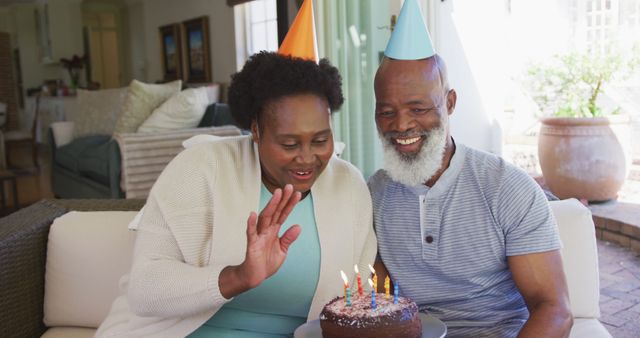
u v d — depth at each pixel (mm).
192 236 1274
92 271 1685
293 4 3594
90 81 10312
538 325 1205
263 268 1084
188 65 7629
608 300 2846
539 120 4199
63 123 5574
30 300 1704
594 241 1505
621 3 4633
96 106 5340
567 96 4188
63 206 1906
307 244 1349
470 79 4961
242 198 1312
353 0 3432
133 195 3818
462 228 1314
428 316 1237
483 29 4977
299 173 1231
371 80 3533
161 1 8211
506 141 5227
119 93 5191
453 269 1327
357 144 3547
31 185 6523
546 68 4320
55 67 10867
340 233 1364
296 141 1199
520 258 1273
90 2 9945
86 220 1734
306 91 1198
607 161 3912
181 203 1286
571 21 4906
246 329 1385
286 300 1358
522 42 5078
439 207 1330
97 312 1688
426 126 1292
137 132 4125
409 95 1276
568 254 1488
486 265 1314
